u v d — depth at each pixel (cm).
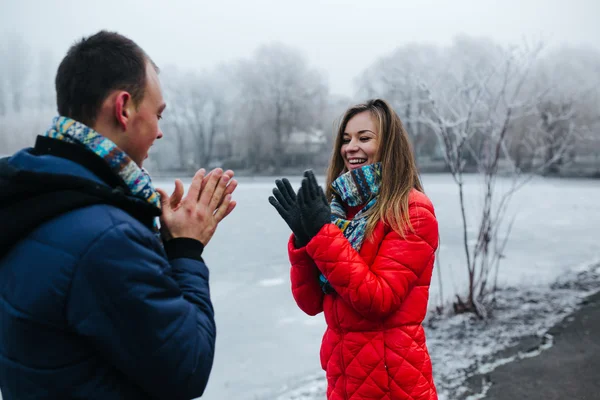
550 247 813
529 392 290
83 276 93
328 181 207
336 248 153
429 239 163
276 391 318
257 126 6444
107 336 94
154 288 99
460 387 300
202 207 123
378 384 158
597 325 403
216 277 670
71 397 97
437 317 439
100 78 108
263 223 1284
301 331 449
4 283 98
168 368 98
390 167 173
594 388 293
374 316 155
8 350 98
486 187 508
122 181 106
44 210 94
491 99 475
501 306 469
